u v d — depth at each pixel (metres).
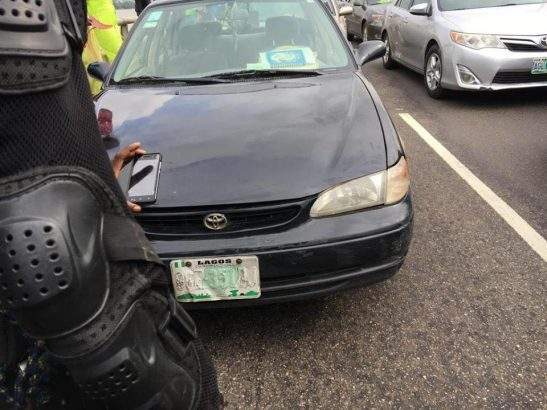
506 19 5.39
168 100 2.69
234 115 2.43
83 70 0.78
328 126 2.27
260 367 2.10
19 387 0.86
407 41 6.99
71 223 0.69
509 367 2.00
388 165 2.08
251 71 2.98
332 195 1.98
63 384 0.90
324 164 2.05
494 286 2.50
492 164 4.03
